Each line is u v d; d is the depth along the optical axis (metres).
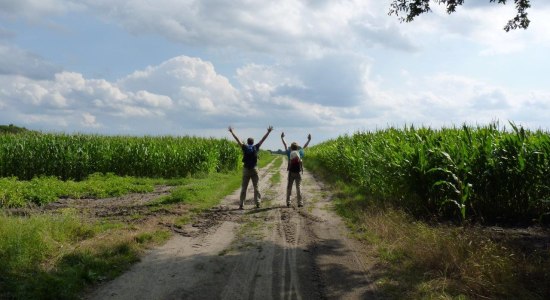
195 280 6.04
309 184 20.62
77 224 8.55
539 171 9.48
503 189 9.80
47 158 22.53
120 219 10.59
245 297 5.41
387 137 16.84
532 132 10.95
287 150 13.97
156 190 17.94
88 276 5.84
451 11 11.60
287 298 5.39
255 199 13.21
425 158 10.66
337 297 5.42
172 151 24.25
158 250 7.69
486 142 9.98
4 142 23.39
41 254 6.56
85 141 24.75
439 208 10.39
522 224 9.34
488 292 5.29
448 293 5.32
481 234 7.75
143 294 5.45
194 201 13.52
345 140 24.19
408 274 6.16
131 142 25.27
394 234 8.31
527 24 11.23
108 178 20.89
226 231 9.52
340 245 8.16
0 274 5.52
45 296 5.02
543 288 5.41
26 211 11.62
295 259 7.18
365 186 15.86
